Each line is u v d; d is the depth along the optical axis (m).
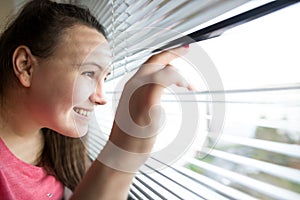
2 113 0.68
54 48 0.55
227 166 0.50
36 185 0.77
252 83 0.47
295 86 0.41
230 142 0.49
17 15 0.71
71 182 0.85
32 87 0.60
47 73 0.57
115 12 0.95
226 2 0.47
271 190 0.42
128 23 0.92
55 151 0.86
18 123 0.69
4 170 0.68
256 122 0.46
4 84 0.65
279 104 0.43
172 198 0.60
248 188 0.46
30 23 0.61
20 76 0.61
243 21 0.49
